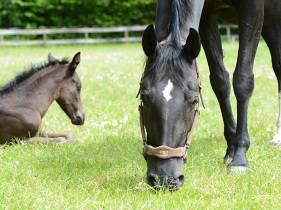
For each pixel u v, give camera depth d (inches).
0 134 230.1
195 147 216.7
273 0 206.2
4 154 208.7
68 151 213.5
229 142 207.6
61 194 155.6
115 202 146.1
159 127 133.1
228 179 168.6
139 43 1216.2
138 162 194.1
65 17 1489.9
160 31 155.3
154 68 136.3
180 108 132.6
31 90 241.4
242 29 182.7
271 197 148.3
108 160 197.6
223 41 1175.6
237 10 186.5
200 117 284.4
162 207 139.6
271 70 516.7
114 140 234.1
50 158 200.5
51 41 1197.1
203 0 174.7
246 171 177.0
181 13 156.1
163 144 133.0
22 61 696.4
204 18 199.9
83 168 190.2
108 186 165.3
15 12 1428.4
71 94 250.5
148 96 133.8
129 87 417.1
